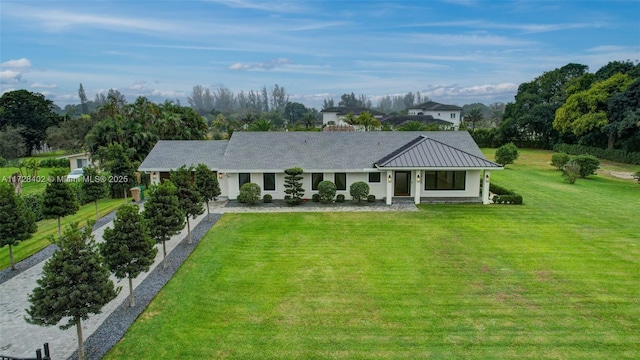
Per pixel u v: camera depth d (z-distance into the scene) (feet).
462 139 107.86
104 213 86.94
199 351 35.81
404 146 103.19
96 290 33.45
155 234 52.60
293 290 48.19
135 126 136.05
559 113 205.87
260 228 73.61
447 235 69.36
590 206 90.68
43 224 79.46
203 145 109.70
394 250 62.03
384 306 44.14
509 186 116.06
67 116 280.31
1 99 253.44
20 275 53.36
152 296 46.34
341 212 85.20
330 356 35.12
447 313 42.57
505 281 50.62
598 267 55.11
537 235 69.31
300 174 92.99
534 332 38.86
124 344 36.83
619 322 40.68
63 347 36.70
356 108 405.39
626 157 169.37
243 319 41.37
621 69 205.57
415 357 34.91
